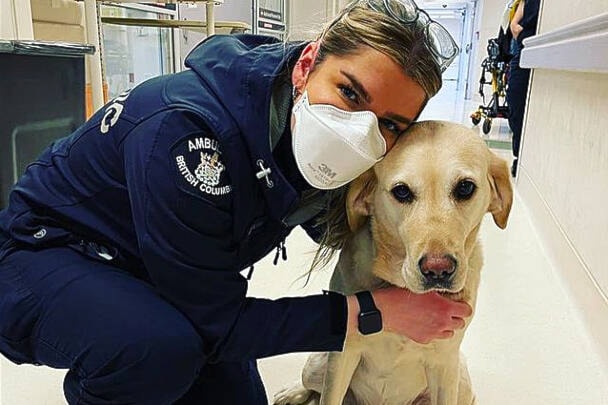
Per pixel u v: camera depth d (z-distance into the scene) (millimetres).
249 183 873
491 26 11469
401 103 815
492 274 2062
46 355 944
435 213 870
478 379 1416
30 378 1376
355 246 1075
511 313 1759
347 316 945
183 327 896
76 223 974
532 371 1452
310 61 850
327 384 1100
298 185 937
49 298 917
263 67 866
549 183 2447
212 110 853
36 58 1990
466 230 902
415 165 891
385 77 782
